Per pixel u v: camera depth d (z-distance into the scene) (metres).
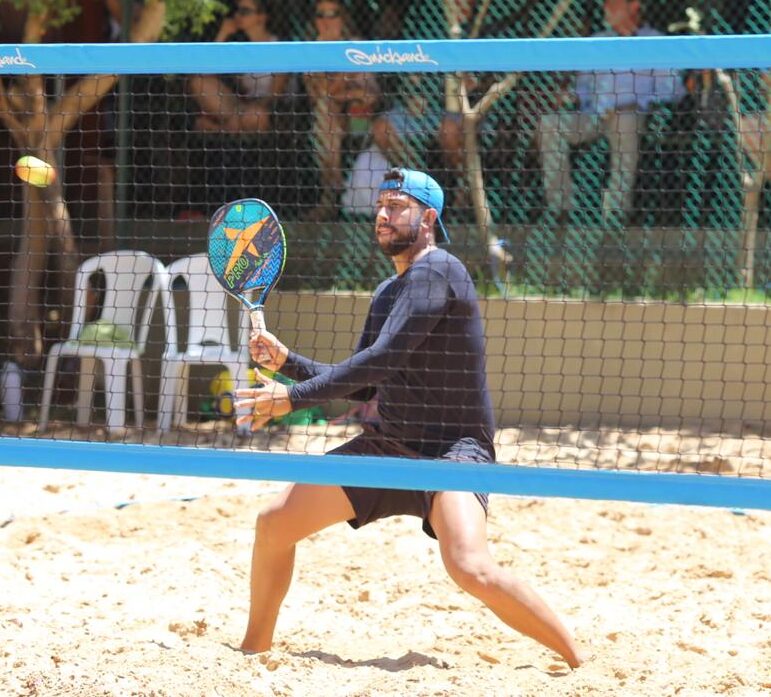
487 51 11.61
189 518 21.50
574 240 31.48
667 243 31.83
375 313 13.93
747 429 28.69
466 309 13.13
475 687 12.60
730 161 31.67
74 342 28.58
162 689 11.95
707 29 31.55
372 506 13.41
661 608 16.92
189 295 31.70
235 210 13.66
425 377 13.26
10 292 31.62
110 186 33.06
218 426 29.56
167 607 16.27
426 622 16.05
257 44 12.00
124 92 33.22
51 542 19.61
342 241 30.33
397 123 32.19
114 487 23.66
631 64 11.37
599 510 22.20
